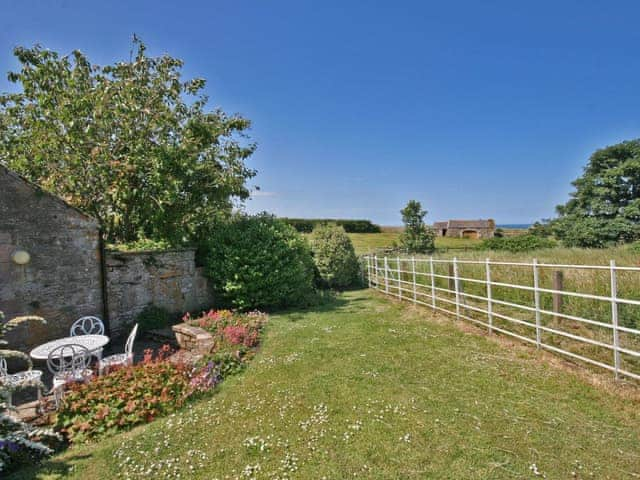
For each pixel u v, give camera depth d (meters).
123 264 7.38
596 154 24.30
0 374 4.30
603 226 23.12
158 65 9.57
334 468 2.73
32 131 8.25
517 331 6.16
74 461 3.02
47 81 8.27
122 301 7.34
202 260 9.50
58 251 6.22
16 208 5.71
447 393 3.97
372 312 8.80
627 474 2.56
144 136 8.63
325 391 4.14
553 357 4.90
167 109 8.90
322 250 13.34
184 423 3.55
